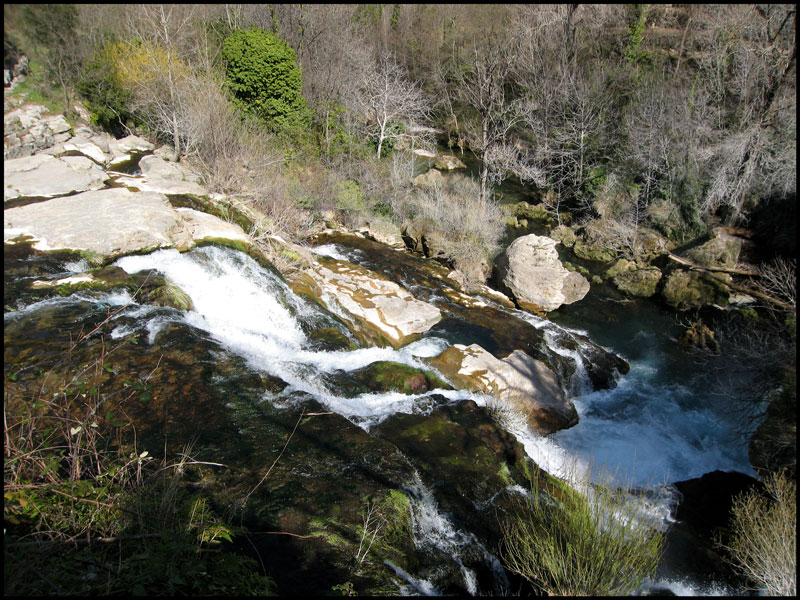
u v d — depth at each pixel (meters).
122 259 9.80
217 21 24.00
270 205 15.23
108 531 3.86
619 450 8.95
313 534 4.96
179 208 12.64
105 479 4.47
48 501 3.87
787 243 15.57
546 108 24.67
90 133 18.94
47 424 5.24
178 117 16.81
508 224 20.52
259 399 7.05
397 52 35.06
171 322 8.34
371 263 15.05
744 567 6.28
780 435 8.73
